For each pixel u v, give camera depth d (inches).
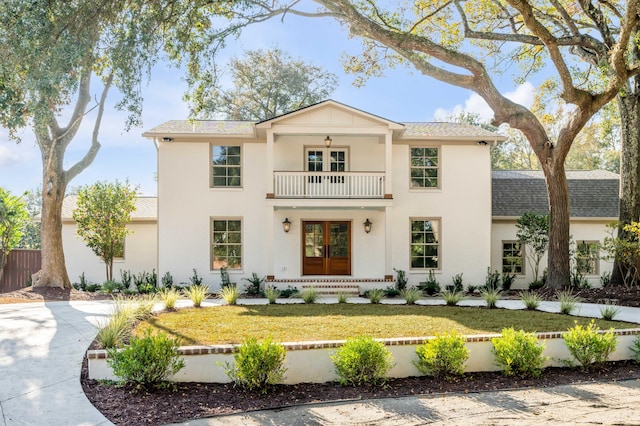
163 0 416.5
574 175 796.0
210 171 647.8
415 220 665.0
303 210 661.3
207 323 325.7
